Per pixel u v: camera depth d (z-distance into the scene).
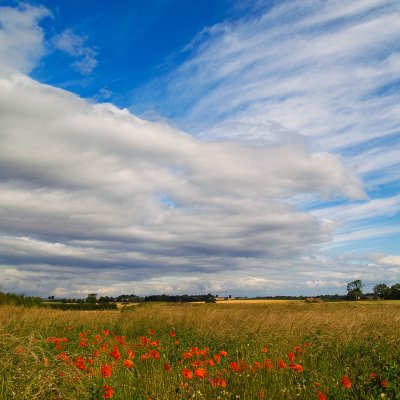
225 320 14.42
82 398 5.00
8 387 4.61
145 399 5.50
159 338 12.02
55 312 16.91
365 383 5.92
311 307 29.50
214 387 5.70
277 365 7.14
